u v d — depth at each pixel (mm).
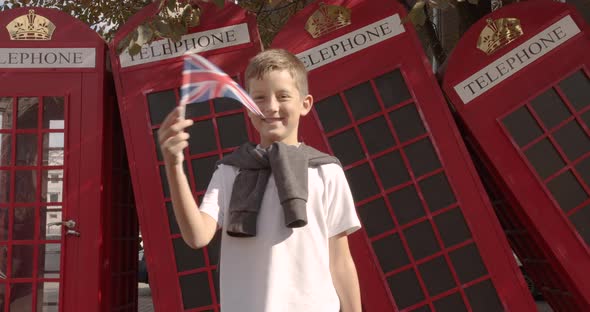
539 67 5117
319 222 2143
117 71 5215
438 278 4930
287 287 2057
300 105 2238
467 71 5121
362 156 5074
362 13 5188
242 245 2084
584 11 8047
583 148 5043
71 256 5059
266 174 2125
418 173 5023
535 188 4977
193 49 5227
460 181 4969
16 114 5215
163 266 5008
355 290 2250
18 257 5145
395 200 5023
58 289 5059
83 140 5176
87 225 5086
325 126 5090
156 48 5234
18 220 5172
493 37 5152
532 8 5176
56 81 5234
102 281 5156
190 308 5000
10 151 5203
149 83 5199
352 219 2211
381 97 5113
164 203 5070
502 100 5086
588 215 4969
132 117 5164
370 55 5141
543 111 5082
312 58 5137
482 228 4910
